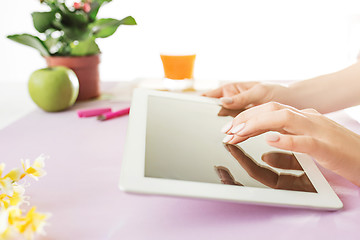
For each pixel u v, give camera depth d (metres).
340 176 0.51
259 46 2.00
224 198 0.39
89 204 0.44
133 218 0.41
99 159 0.57
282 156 0.51
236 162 0.47
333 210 0.42
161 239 0.38
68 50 0.87
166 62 0.90
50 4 0.83
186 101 0.66
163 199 0.46
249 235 0.38
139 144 0.45
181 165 0.43
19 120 0.76
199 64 2.04
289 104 0.72
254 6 1.94
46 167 0.54
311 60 2.00
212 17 1.96
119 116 0.78
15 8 2.04
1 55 2.12
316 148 0.45
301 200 0.42
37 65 2.15
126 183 0.37
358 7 1.89
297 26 1.96
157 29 1.99
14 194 0.42
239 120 0.52
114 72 2.08
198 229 0.39
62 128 0.71
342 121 0.72
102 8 1.94
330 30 1.93
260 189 0.42
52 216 0.42
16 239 0.37
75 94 0.82
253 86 0.71
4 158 0.57
